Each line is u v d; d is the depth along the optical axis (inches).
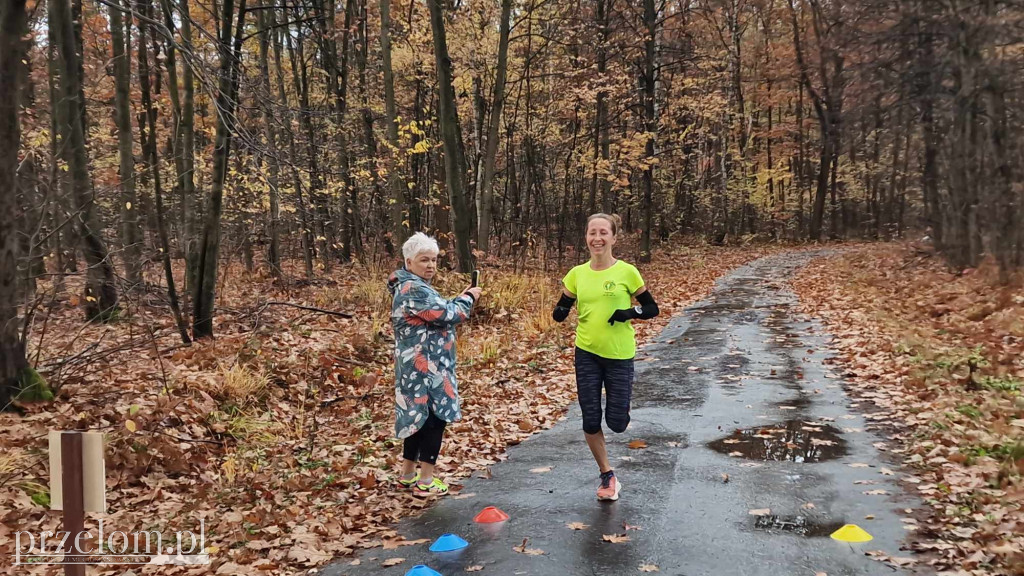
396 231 609.9
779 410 265.0
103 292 390.6
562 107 863.1
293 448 234.5
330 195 657.6
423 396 184.7
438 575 139.1
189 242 448.8
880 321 429.7
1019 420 218.1
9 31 226.7
